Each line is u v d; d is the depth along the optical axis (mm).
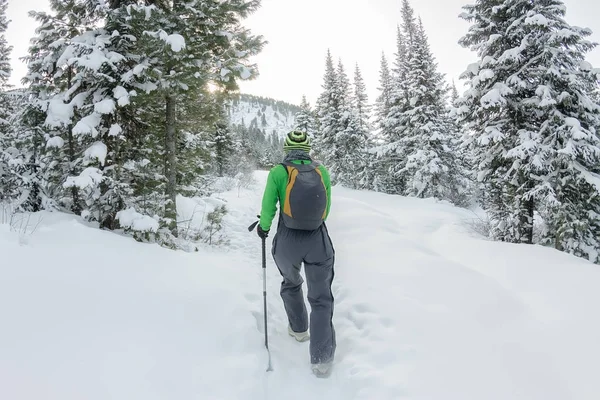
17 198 5840
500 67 11133
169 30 6543
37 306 2719
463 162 26422
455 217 14117
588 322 3600
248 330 3324
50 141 5730
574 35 9836
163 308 3299
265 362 2998
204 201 11742
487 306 3973
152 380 2355
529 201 11203
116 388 2189
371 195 23641
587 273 5262
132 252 4543
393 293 4277
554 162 10367
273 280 5406
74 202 6469
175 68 6414
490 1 11820
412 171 23891
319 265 3100
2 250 3355
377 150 26969
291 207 2967
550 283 5027
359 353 3146
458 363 2852
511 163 11656
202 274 4504
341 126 31203
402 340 3221
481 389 2539
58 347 2379
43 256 3566
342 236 7641
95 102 5949
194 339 2982
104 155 5656
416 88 23266
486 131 11195
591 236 10453
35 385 2021
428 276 4840
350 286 4707
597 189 9352
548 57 10320
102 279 3482
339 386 2799
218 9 6793
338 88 31594
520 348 3074
